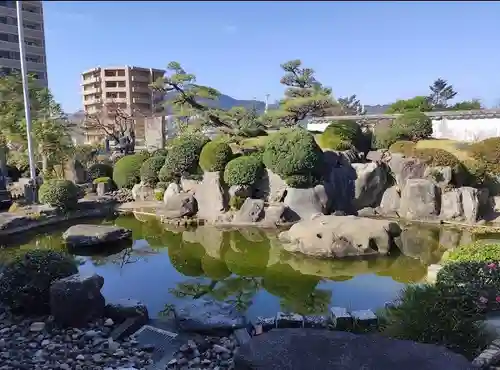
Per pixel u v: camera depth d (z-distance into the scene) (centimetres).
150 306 785
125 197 1897
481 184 1526
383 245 1100
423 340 478
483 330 486
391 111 3103
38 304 642
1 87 2191
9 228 1320
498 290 552
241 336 574
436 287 565
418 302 535
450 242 1226
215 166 1605
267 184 1586
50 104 2211
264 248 1230
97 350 539
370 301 800
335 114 3234
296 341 434
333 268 1028
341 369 384
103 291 877
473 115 1928
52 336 579
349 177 1602
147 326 622
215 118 2111
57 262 671
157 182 1870
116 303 667
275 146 1527
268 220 1455
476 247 717
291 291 871
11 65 3272
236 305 786
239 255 1167
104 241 1230
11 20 3306
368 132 1864
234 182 1558
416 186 1493
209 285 919
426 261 1060
